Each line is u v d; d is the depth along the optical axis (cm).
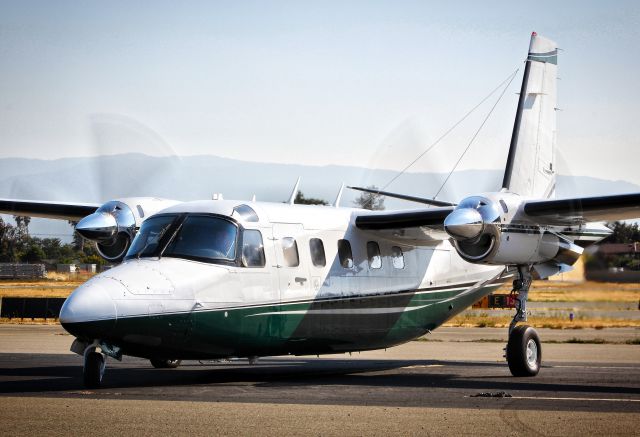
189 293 2505
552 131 3738
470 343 5116
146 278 2450
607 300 3378
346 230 3105
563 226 3136
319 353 3056
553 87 3750
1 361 3422
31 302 6806
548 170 3719
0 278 12706
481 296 3662
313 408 2064
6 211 3550
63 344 4475
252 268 2709
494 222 2884
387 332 3222
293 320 2828
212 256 2616
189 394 2316
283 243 2845
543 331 6625
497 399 2286
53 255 14200
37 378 2747
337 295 2992
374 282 3150
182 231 2647
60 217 3600
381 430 1788
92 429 1747
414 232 3189
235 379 2833
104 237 2939
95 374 2405
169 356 2559
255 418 1906
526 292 3203
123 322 2350
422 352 4409
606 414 2002
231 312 2614
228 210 2730
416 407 2106
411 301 3300
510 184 3544
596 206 2830
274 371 3222
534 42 3669
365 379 2900
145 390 2400
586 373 3186
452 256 3494
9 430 1725
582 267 3378
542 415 1984
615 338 5666
